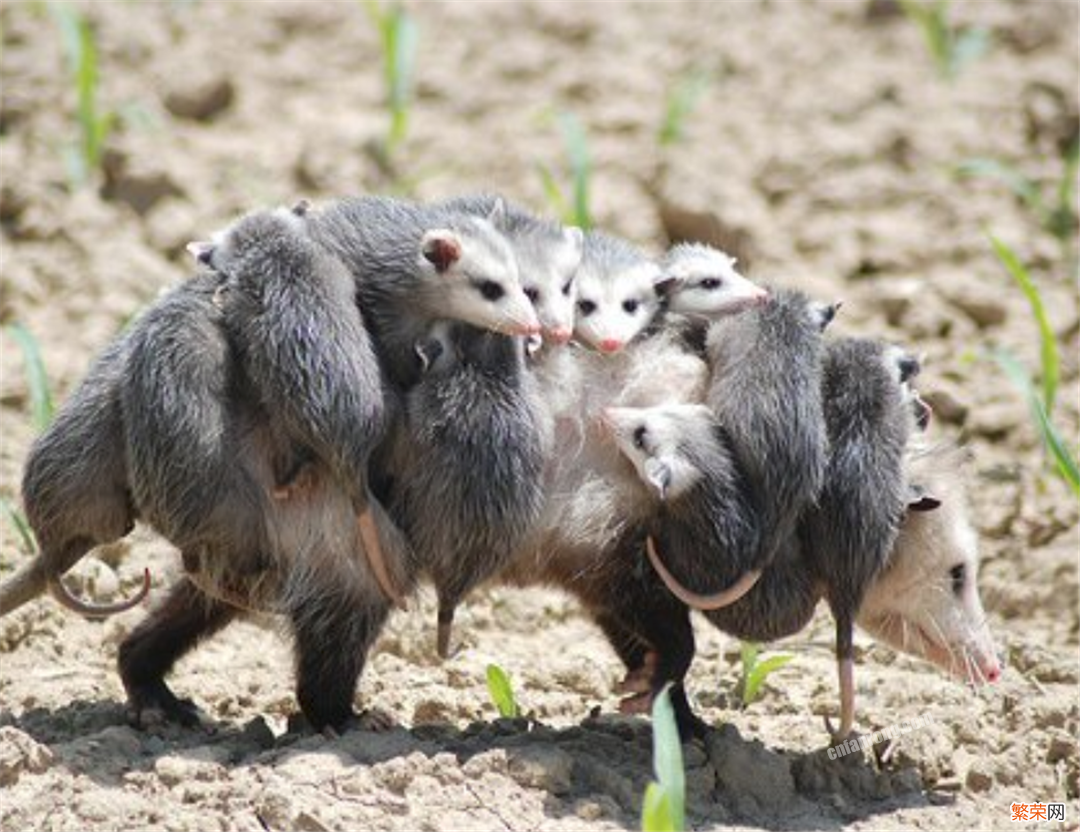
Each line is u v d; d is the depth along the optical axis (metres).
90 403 20.28
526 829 18.83
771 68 38.03
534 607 25.45
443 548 20.20
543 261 21.22
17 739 19.53
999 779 20.92
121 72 36.34
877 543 20.52
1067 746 21.50
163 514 19.73
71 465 20.19
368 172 35.12
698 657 24.66
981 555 27.17
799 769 20.58
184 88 35.94
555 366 21.03
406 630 24.14
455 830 18.66
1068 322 31.80
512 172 35.44
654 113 36.84
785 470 20.00
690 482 20.06
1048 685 23.77
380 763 19.42
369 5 35.19
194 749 20.00
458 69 37.97
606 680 23.55
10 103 34.84
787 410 20.02
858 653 24.55
